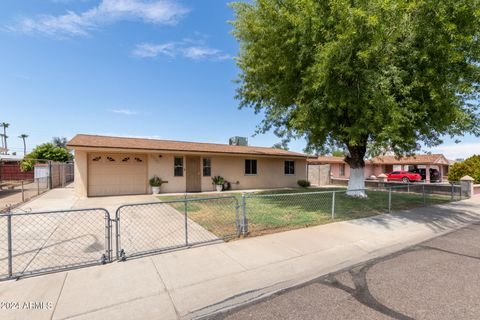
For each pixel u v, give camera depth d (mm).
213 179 16469
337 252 4898
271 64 9359
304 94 8445
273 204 10539
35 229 6406
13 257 4527
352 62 7156
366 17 6395
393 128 6984
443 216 8422
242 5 10148
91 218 7719
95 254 4684
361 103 7531
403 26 6902
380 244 5441
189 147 15859
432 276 3805
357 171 12375
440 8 6711
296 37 8172
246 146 21500
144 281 3627
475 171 18234
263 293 3359
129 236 5828
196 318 2824
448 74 7422
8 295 3225
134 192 14219
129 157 14188
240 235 5820
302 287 3516
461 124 8562
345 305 3027
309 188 18797
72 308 2949
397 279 3719
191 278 3736
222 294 3311
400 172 29047
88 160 13203
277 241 5473
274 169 19422
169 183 15070
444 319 2717
